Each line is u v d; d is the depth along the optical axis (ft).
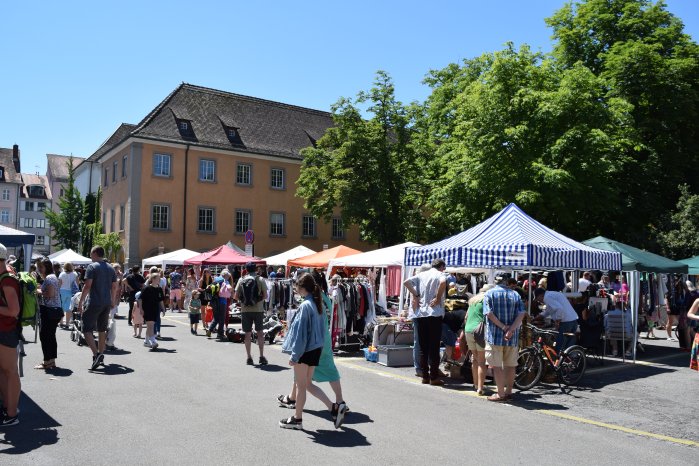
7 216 290.97
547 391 31.32
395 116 107.45
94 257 33.65
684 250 80.23
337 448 19.36
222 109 143.13
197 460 17.80
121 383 29.60
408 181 107.04
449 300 37.40
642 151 84.07
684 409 27.61
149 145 125.29
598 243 47.32
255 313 36.73
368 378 33.78
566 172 66.23
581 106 70.49
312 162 115.75
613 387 32.81
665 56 83.15
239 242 135.85
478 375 29.66
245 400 26.21
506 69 74.02
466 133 78.59
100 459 17.79
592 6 86.07
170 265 103.55
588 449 20.39
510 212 41.50
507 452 19.58
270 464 17.57
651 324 62.39
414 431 21.80
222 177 134.31
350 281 48.42
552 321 35.68
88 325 33.14
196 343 47.55
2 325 21.01
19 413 23.22
